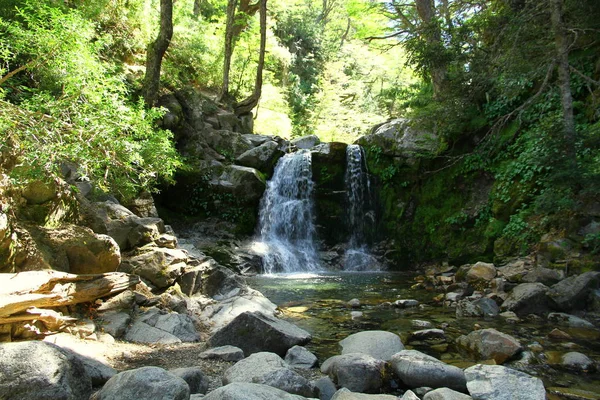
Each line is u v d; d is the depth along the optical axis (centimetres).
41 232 526
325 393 374
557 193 811
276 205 1409
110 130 447
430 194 1329
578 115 1010
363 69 3303
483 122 1227
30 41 483
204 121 1527
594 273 715
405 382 405
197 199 1329
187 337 524
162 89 1409
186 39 1727
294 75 2828
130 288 590
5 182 490
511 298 725
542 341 546
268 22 2506
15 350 273
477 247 1151
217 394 277
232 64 1973
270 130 2027
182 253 715
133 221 691
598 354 497
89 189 709
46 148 414
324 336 572
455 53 1086
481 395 348
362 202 1441
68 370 286
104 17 1248
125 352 446
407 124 1417
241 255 1205
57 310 482
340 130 2709
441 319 666
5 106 426
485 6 1189
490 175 1221
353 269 1331
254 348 486
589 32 1040
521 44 980
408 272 1262
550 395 383
